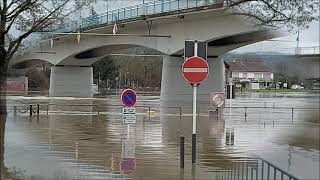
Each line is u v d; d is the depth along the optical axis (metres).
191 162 12.59
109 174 10.98
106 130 20.78
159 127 22.42
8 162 12.43
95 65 110.50
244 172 11.33
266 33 35.97
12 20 27.31
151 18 40.94
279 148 15.62
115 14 45.28
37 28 28.48
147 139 17.73
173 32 42.47
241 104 47.34
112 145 15.92
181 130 21.14
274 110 37.56
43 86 110.25
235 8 30.66
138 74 117.38
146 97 65.25
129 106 13.73
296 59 49.91
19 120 25.61
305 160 13.30
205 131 20.81
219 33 37.94
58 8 28.92
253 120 27.25
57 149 14.80
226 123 24.98
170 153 14.25
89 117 28.23
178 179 10.48
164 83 45.97
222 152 14.62
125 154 13.98
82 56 63.91
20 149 14.69
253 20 29.53
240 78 125.44
